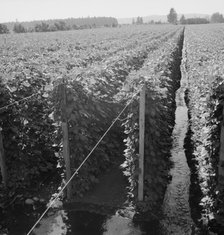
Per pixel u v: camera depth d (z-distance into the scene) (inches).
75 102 337.1
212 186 307.7
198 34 1727.4
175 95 748.0
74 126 341.4
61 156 352.8
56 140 354.3
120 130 455.2
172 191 363.6
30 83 414.0
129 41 1312.7
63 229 304.8
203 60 619.8
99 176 390.9
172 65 759.7
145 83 328.2
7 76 387.9
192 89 589.9
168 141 425.7
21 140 374.0
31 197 354.6
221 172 289.9
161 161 350.6
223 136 285.1
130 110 337.1
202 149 351.9
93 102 381.4
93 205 335.9
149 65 527.2
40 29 3804.1
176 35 1984.5
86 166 355.6
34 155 390.0
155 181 336.5
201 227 301.9
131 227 304.8
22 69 456.8
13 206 340.8
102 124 409.7
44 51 1012.5
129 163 340.2
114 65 569.6
